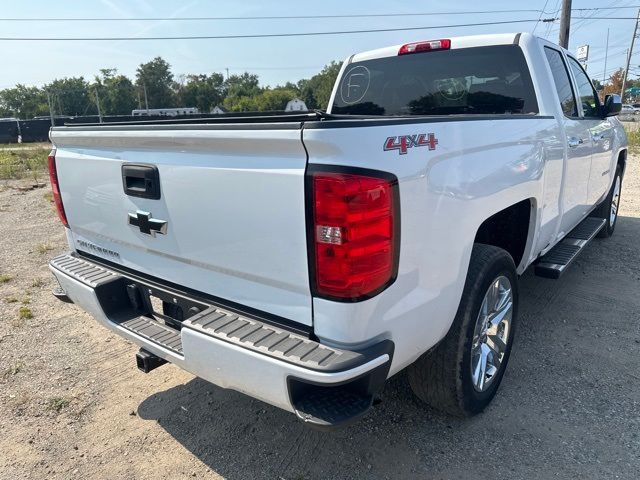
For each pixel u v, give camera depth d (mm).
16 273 5715
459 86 4086
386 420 2953
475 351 2816
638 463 2533
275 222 2041
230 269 2281
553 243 4070
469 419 2938
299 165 1931
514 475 2496
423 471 2553
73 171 3008
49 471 2668
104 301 2854
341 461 2650
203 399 3260
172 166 2363
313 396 2021
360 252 1898
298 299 2080
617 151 5801
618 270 5258
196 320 2270
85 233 3137
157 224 2531
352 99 4711
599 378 3283
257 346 2031
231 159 2133
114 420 3074
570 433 2775
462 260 2457
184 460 2715
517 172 2928
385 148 1973
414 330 2229
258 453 2742
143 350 2711
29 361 3766
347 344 1983
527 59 3721
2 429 3014
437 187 2229
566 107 4109
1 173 15180
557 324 4059
